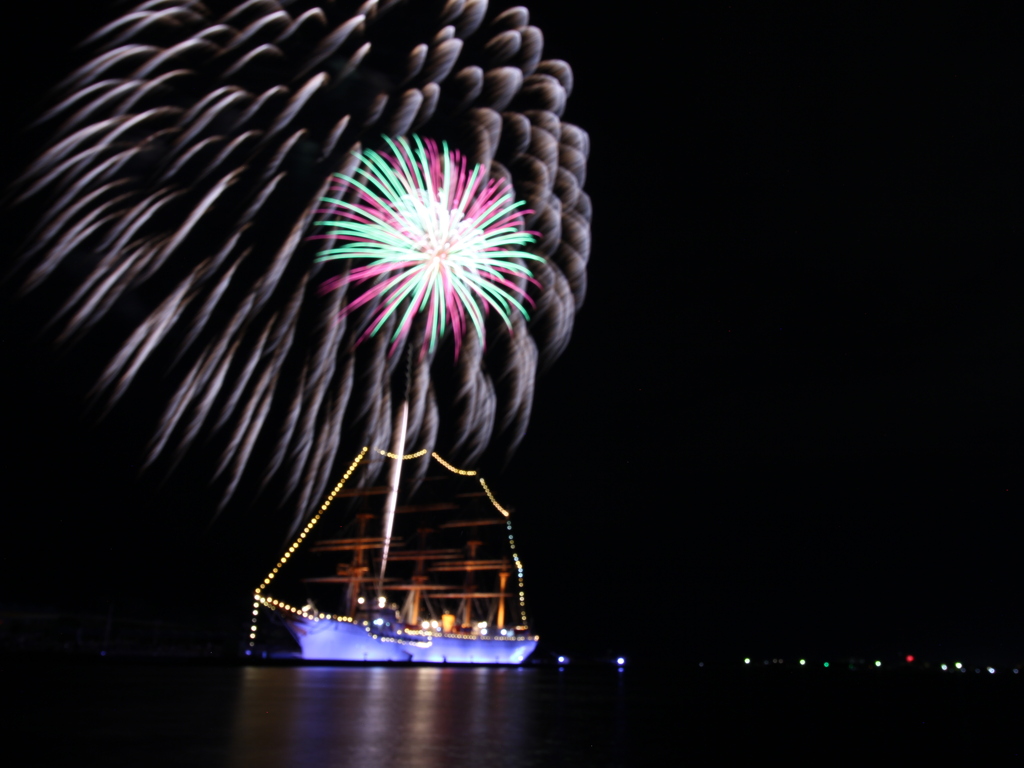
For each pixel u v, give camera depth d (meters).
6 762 25.34
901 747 42.06
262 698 50.94
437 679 95.25
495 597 176.50
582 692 84.44
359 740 31.98
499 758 29.00
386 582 156.00
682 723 50.06
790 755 36.16
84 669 85.44
